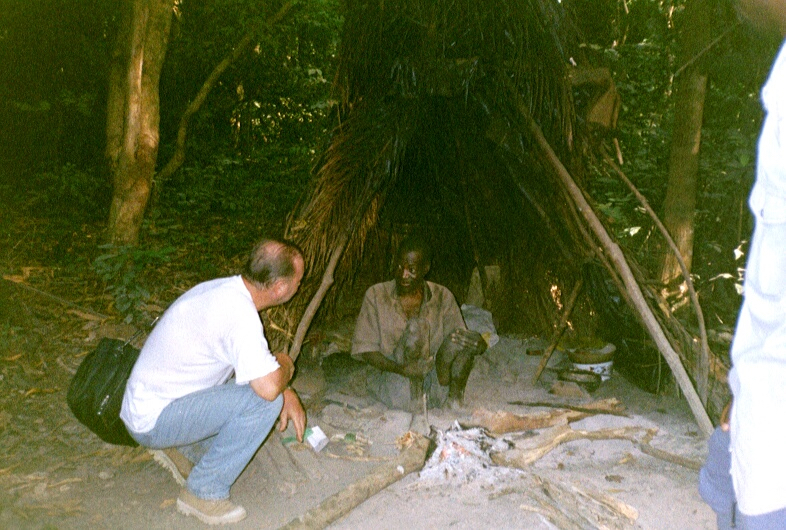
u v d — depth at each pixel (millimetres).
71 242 7348
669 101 7105
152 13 6094
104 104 10195
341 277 5418
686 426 4129
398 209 5883
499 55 4414
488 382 4863
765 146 1616
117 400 3100
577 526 3014
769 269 1632
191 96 11008
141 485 3330
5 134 9719
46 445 3643
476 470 3520
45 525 2891
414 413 4258
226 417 2969
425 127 5129
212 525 3021
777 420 1647
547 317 5527
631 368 4738
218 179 10273
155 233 7934
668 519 3092
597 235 4148
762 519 1688
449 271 6199
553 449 3824
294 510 3184
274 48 10469
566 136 4453
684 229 5168
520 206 5223
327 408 4281
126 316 5402
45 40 9711
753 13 1696
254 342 2898
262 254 3018
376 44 4664
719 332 5180
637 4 6707
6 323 5000
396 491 3334
